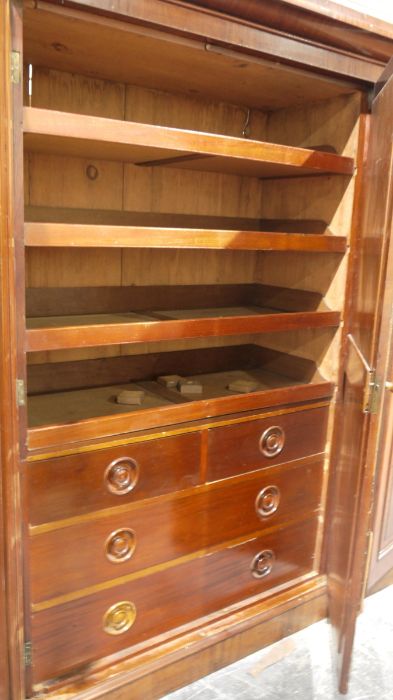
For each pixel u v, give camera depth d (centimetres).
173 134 130
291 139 190
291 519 184
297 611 185
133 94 169
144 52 137
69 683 143
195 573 164
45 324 146
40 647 138
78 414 147
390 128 139
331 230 176
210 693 160
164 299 187
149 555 152
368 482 153
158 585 156
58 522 133
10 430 120
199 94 177
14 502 123
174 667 158
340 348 177
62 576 137
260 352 206
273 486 176
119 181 172
